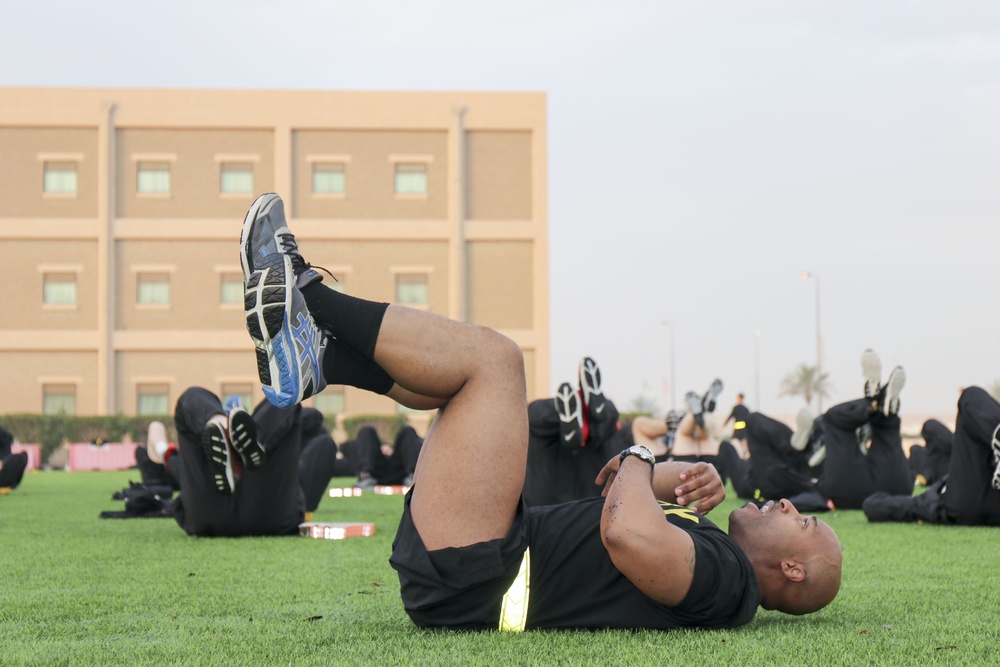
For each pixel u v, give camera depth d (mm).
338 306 2996
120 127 35312
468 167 36125
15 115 34938
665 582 2895
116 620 3385
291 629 3162
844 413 9438
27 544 6152
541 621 3062
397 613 3512
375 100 35781
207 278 35531
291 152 35688
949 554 5516
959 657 2676
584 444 7094
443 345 2975
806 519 3219
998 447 6926
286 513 6676
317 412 8859
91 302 35062
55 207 35062
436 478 2986
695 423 11883
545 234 36031
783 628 3119
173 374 35406
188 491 6500
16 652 2793
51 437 31875
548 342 35781
